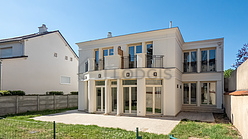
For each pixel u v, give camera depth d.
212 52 14.45
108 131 7.20
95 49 14.29
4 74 14.82
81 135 6.58
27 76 16.34
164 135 6.59
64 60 20.88
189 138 6.29
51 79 18.91
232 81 10.58
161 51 11.69
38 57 17.53
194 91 14.82
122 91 11.91
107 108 11.99
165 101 11.37
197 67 14.48
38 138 6.03
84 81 14.45
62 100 16.48
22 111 13.04
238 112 7.29
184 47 14.88
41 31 18.95
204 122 9.22
